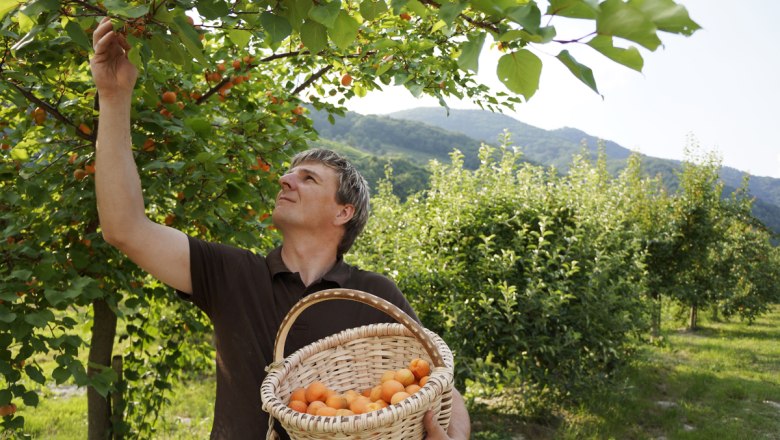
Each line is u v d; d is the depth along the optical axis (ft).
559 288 20.54
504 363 20.79
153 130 8.39
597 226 27.02
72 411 19.85
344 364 5.12
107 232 5.06
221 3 3.82
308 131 12.17
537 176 27.22
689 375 29.55
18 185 8.92
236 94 11.22
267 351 5.28
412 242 21.63
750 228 61.87
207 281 5.40
